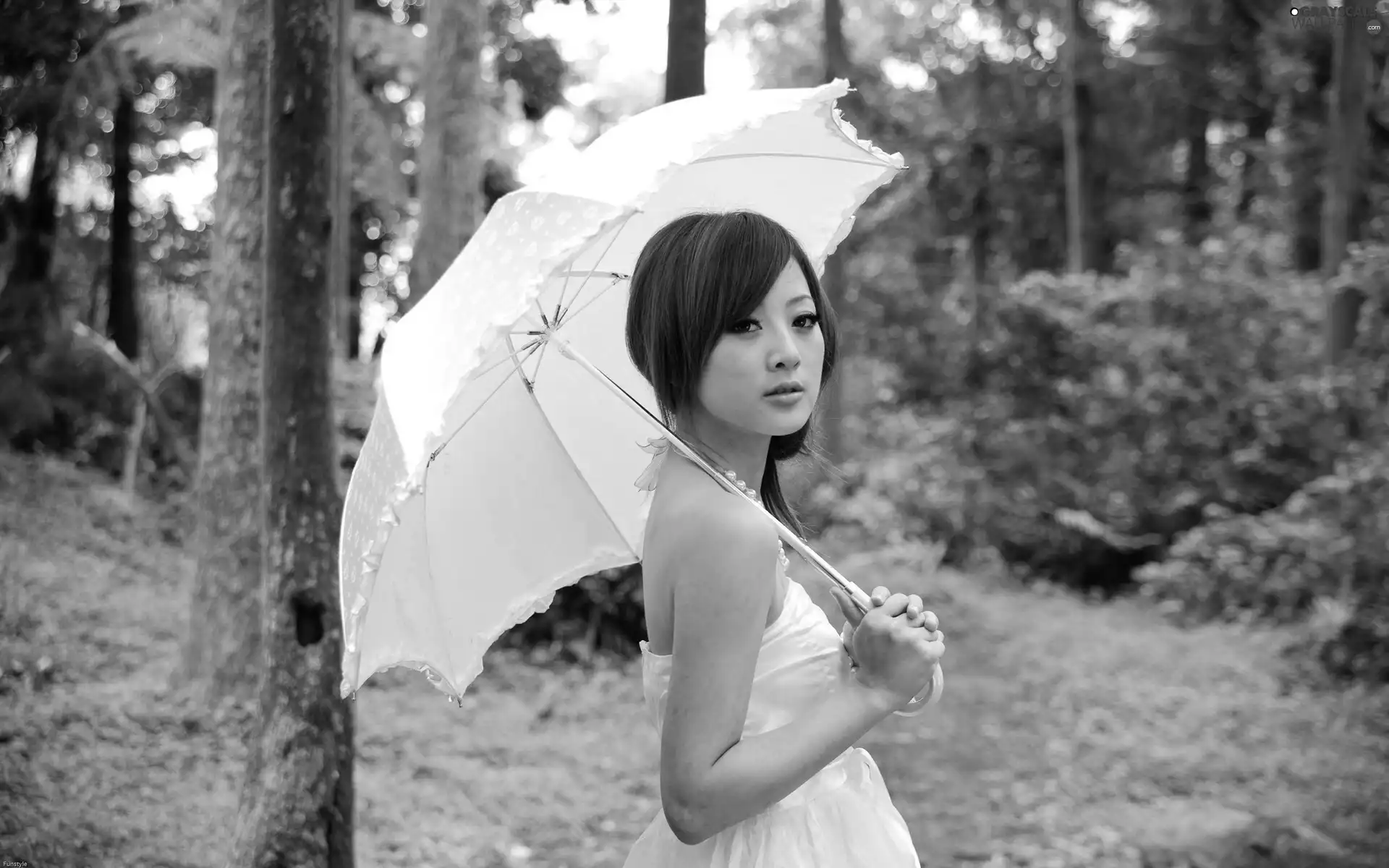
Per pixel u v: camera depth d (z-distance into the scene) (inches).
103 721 223.5
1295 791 252.8
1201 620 443.8
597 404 84.9
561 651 324.2
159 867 163.6
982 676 346.3
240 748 219.6
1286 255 711.7
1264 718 310.0
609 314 84.3
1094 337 571.5
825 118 77.1
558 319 80.6
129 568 363.3
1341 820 231.5
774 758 61.3
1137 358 566.3
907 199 809.5
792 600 69.9
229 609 245.4
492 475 82.9
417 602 79.4
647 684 70.3
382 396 70.2
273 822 123.6
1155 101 799.7
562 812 212.4
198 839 174.9
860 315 730.8
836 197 84.8
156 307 589.3
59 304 492.1
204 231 554.9
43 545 362.6
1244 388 549.3
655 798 226.7
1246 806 241.8
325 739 126.0
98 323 585.9
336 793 126.3
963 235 851.4
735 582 62.4
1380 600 365.7
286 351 127.0
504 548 83.4
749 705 67.2
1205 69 773.3
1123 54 798.5
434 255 377.1
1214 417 549.6
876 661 64.4
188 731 226.1
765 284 66.4
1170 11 775.7
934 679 66.6
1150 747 281.7
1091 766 266.2
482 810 210.5
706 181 81.4
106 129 521.0
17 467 434.9
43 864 159.2
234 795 196.9
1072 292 599.5
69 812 178.7
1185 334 565.9
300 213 127.0
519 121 733.3
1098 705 319.3
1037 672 351.9
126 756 208.8
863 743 280.2
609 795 225.5
